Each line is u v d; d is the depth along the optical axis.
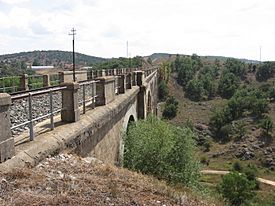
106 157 14.85
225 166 74.38
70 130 10.52
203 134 93.00
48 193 6.98
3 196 6.44
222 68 154.00
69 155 9.95
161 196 8.70
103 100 15.51
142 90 27.64
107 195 7.62
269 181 66.00
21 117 14.21
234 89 120.69
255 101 99.38
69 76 29.92
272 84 125.44
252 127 91.81
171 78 131.00
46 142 9.05
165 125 19.84
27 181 7.25
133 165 17.95
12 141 7.75
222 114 97.38
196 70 147.62
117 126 17.48
